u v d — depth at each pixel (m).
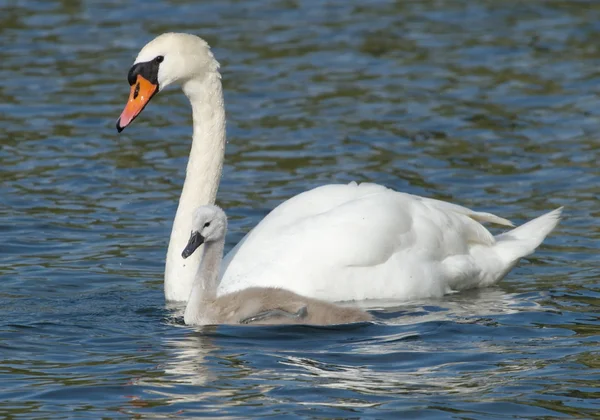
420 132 22.56
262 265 14.07
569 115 23.47
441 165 20.70
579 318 13.34
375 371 11.53
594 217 18.00
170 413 10.46
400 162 20.83
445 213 14.95
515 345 12.34
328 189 15.05
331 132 22.53
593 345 12.30
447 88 25.31
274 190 19.44
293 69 26.67
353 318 13.12
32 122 22.97
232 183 19.81
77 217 18.06
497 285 15.22
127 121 14.71
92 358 11.98
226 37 29.17
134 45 28.27
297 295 13.38
